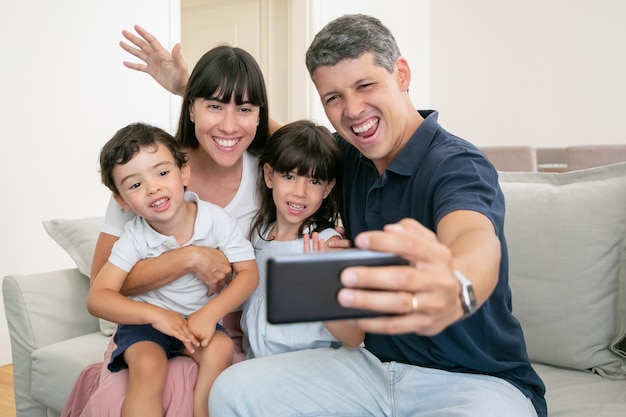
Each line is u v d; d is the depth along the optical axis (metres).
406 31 6.28
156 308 1.44
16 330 1.95
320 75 1.35
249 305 1.64
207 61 1.59
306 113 4.98
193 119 1.67
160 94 3.95
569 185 1.71
